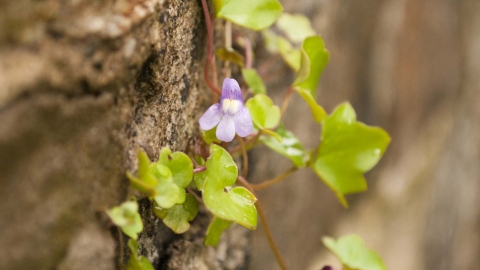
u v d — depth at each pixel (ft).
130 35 0.54
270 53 0.74
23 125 0.50
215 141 0.59
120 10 0.53
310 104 0.63
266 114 0.62
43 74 0.50
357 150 0.64
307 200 0.87
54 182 0.51
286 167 0.80
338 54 0.87
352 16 0.88
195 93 0.62
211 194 0.57
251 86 0.66
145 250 0.60
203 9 0.61
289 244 0.85
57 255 0.52
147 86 0.57
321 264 0.96
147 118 0.57
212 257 0.67
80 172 0.52
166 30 0.57
